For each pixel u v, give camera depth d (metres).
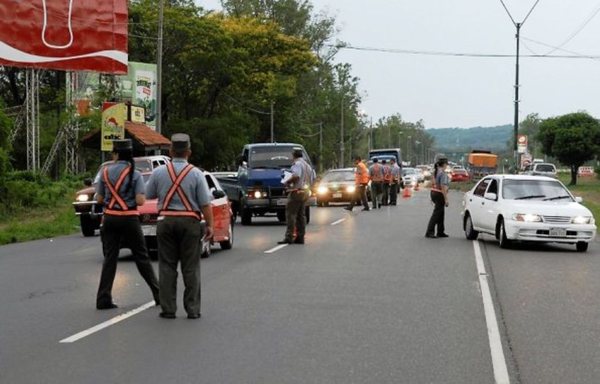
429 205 43.16
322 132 117.56
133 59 65.88
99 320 11.12
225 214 19.75
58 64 33.31
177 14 64.06
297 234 21.69
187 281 11.21
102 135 34.41
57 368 8.44
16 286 14.55
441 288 13.92
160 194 11.21
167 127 67.94
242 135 72.94
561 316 11.44
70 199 39.28
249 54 71.25
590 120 83.88
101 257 19.48
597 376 8.16
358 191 37.66
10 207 34.00
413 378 8.04
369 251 19.73
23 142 53.97
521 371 8.35
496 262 17.70
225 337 9.94
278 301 12.57
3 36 32.38
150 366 8.52
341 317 11.26
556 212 20.08
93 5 33.91
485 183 22.98
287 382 7.87
